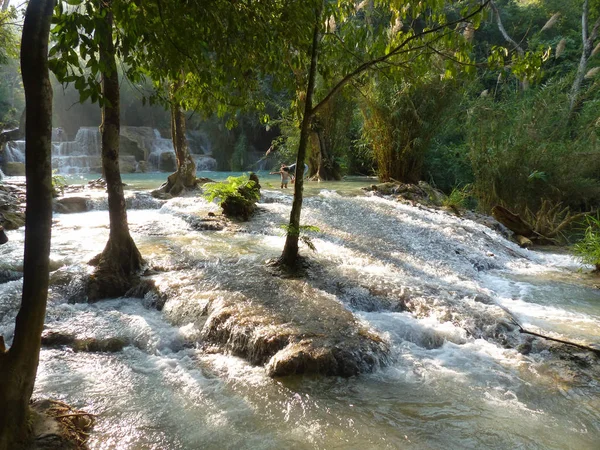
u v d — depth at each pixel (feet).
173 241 29.19
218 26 13.03
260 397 14.66
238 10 14.02
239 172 87.76
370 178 63.31
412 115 49.73
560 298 24.81
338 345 16.56
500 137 46.39
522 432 13.12
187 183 45.16
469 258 30.66
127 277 22.77
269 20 15.48
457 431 13.11
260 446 12.34
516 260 32.76
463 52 19.16
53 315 19.69
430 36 20.27
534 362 17.20
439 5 19.27
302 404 14.29
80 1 9.36
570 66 68.28
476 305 21.47
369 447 12.36
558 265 32.50
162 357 17.38
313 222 34.32
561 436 12.99
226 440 12.59
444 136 59.98
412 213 38.65
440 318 20.12
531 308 23.06
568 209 43.91
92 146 90.17
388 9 21.22
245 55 16.25
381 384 15.53
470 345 18.47
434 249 30.89
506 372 16.48
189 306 19.88
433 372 16.38
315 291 21.49
